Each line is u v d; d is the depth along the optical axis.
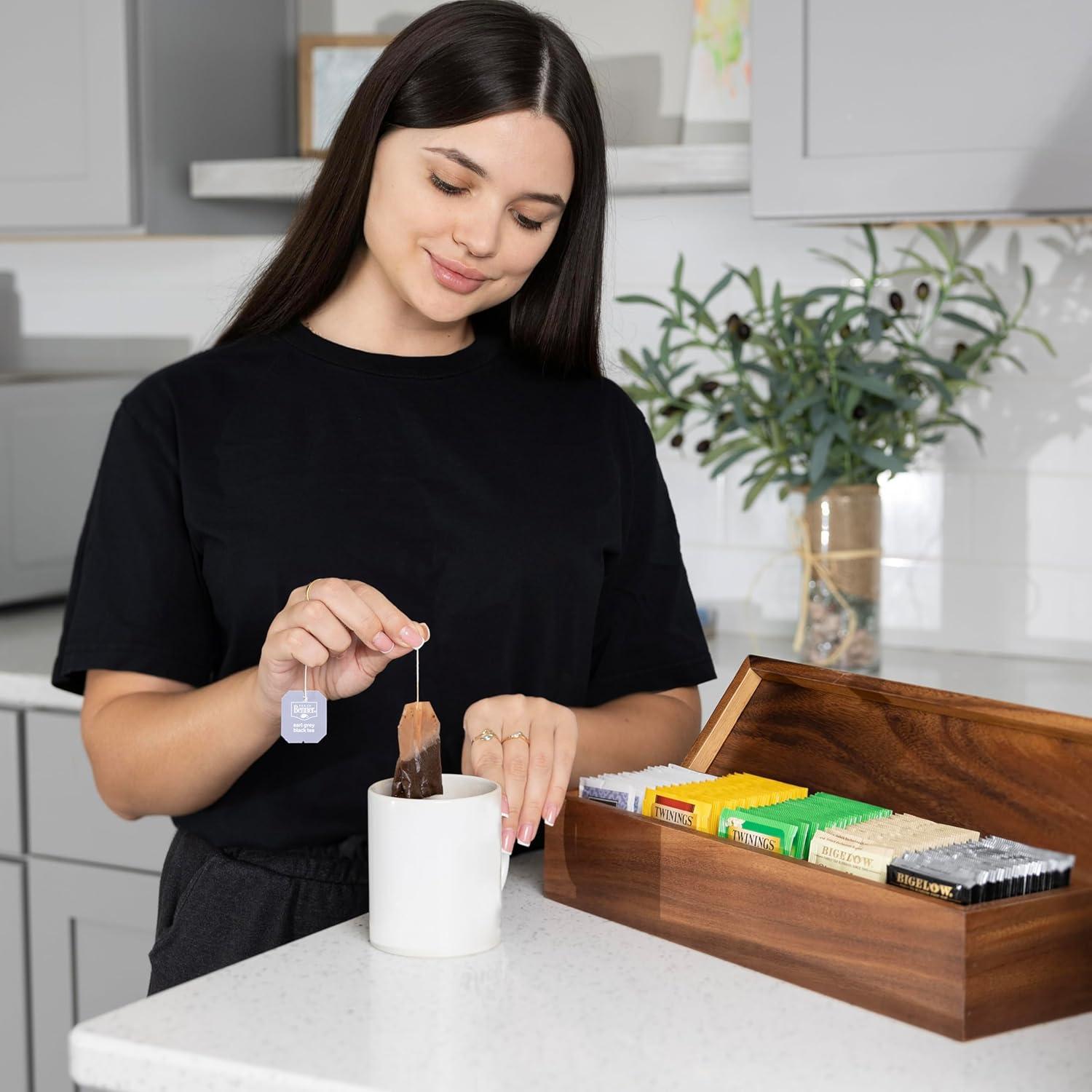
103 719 1.22
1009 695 1.96
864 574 2.05
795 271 2.29
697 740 1.09
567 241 1.33
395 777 0.93
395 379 1.32
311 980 0.86
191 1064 0.76
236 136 2.42
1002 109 1.77
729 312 2.33
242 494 1.25
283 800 1.24
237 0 2.41
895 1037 0.79
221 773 1.16
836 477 2.04
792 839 0.90
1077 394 2.15
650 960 0.90
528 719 1.04
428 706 0.93
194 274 2.61
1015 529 2.21
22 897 2.09
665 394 2.13
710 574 2.41
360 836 1.24
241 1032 0.79
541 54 1.17
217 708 1.13
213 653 1.31
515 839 0.99
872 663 2.06
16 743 2.06
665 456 2.41
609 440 1.38
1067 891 0.82
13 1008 2.11
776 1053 0.77
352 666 1.03
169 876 1.28
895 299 2.04
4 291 2.75
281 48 2.54
